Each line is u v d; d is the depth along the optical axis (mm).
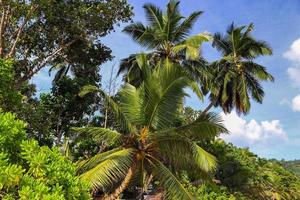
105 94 19156
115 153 17984
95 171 17250
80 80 30281
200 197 28016
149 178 21078
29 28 25094
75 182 9031
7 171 7793
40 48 25781
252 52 36906
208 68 33312
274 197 49219
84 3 25516
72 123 30344
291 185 60156
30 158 8836
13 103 16656
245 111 36594
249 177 37688
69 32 25375
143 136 18672
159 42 32312
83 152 29781
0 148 9188
